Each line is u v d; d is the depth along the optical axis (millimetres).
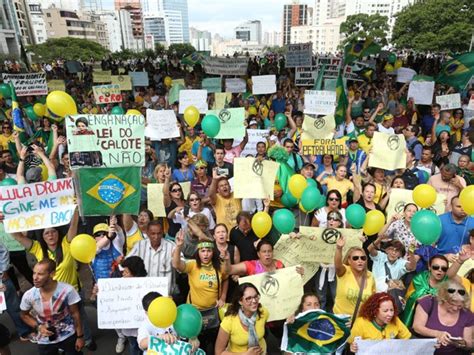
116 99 10391
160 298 3111
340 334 3447
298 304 3902
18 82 10023
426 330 3455
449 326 3434
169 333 3297
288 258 4266
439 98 9273
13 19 74875
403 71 13062
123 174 4289
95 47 82188
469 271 3936
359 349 3193
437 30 38531
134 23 189875
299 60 14453
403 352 3219
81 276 6074
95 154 4191
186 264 3990
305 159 7289
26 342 4719
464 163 6680
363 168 6617
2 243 4246
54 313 3613
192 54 21406
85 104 12844
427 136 9359
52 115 9023
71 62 22234
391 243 4289
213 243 4066
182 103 9383
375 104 12352
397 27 42812
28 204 4133
